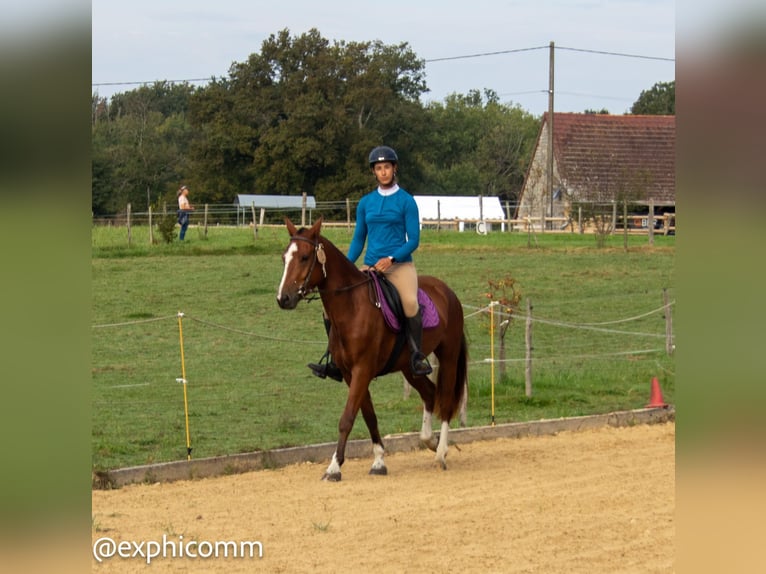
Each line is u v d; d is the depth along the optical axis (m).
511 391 14.63
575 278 25.41
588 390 14.98
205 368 15.65
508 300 15.40
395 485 9.01
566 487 8.81
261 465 9.88
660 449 10.91
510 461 10.27
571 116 49.97
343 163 53.34
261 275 24.66
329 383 14.82
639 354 17.95
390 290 9.50
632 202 36.19
